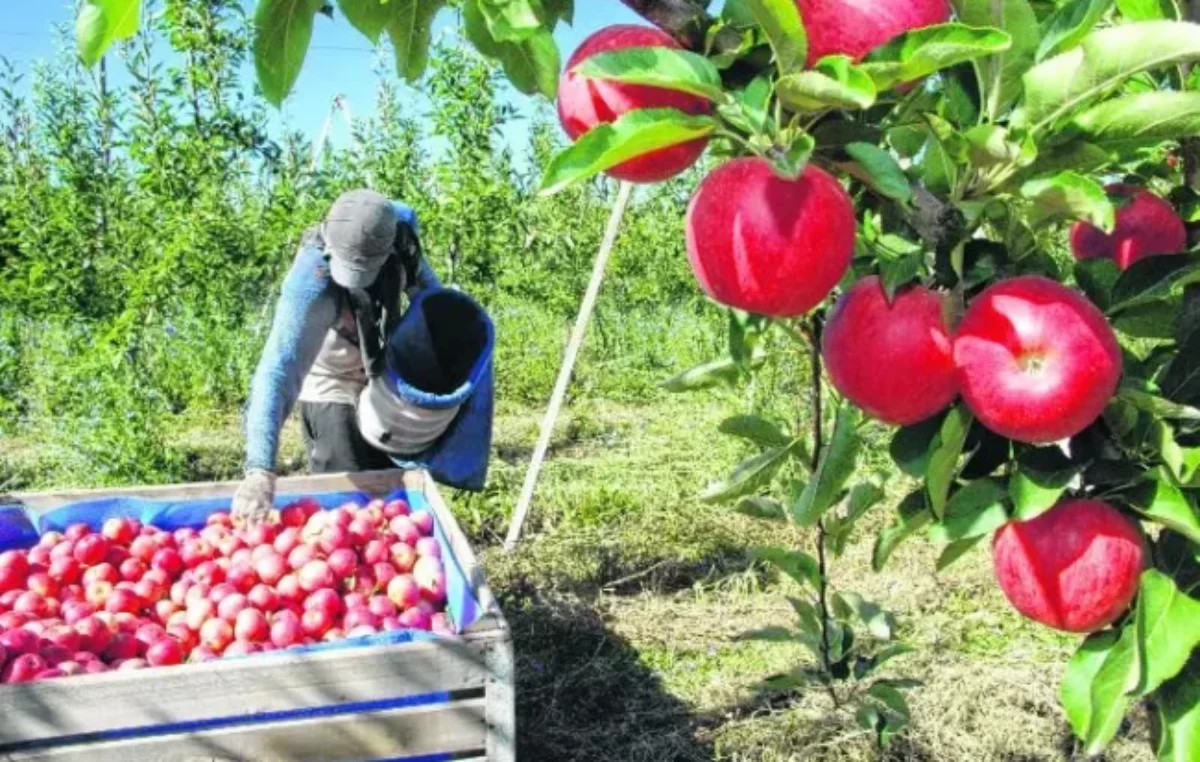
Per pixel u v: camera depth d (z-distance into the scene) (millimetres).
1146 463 1368
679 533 5586
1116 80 1148
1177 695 1356
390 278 3664
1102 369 1190
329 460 3912
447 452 3850
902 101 1298
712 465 6887
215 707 2477
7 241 10062
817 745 3537
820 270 1160
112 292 9523
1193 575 1412
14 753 2361
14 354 9281
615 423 8891
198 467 7379
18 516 3693
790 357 6781
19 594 3223
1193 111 1164
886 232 1399
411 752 2613
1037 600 1358
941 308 1258
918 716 3645
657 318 11969
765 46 1171
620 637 4492
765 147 1141
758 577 5098
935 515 1333
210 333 9289
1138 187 1540
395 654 2568
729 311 1897
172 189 9555
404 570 3486
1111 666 1307
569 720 3891
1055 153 1205
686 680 4148
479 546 5660
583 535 5621
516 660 4246
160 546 3496
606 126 1066
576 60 1229
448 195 10469
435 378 3736
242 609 3154
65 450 6734
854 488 2029
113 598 3252
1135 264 1384
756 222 1146
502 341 11109
